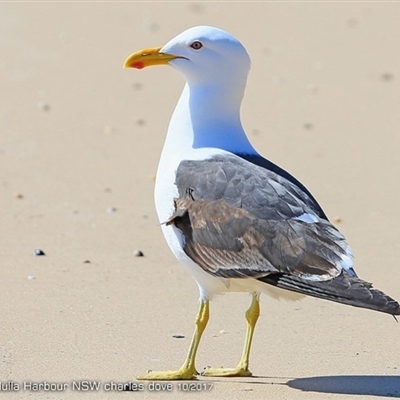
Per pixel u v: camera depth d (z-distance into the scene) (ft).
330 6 107.65
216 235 37.09
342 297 33.81
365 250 52.60
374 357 39.99
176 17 102.63
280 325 43.24
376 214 58.03
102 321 43.09
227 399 36.09
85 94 81.20
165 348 40.60
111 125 74.23
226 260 36.88
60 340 40.96
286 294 36.94
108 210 57.88
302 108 78.69
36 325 42.39
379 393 36.47
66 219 56.24
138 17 102.53
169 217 38.83
